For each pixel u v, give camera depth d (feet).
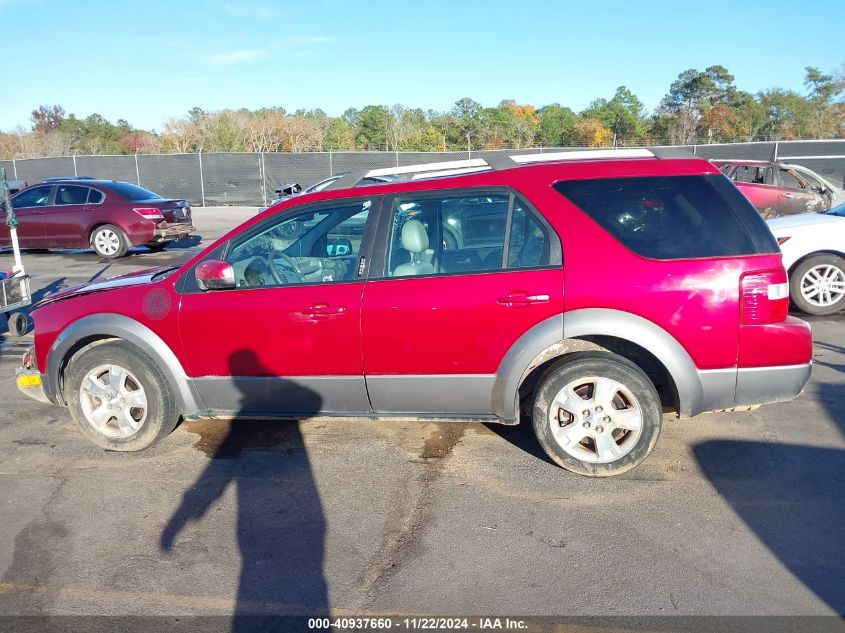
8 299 26.23
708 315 12.94
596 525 12.35
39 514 13.33
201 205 94.02
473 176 14.10
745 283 12.89
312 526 12.68
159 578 11.22
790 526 12.14
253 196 93.20
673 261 13.05
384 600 10.49
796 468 14.33
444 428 16.94
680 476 14.08
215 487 14.28
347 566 11.41
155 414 15.53
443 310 13.67
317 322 14.23
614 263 13.15
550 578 10.87
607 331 13.07
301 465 15.17
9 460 15.75
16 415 18.62
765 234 13.16
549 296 13.26
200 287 14.99
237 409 15.30
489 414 14.17
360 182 15.26
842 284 26.84
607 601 10.28
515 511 12.93
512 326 13.47
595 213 13.46
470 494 13.64
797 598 10.20
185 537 12.44
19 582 11.19
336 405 14.70
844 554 11.27
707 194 13.32
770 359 13.06
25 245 47.37
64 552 12.02
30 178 95.04
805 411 17.33
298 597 10.64
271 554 11.82
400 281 14.01
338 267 14.64
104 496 13.98
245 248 15.16
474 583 10.82
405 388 14.19
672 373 13.16
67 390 15.88
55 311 15.93
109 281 16.83
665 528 12.18
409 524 12.62
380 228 14.29
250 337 14.64
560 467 14.56
